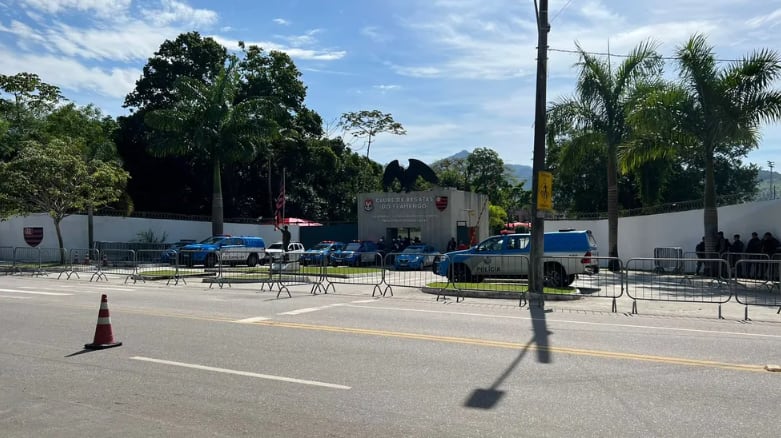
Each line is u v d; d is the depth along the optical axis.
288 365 8.10
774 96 21.17
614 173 28.92
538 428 5.65
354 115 72.44
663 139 23.41
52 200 31.61
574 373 7.69
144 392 6.88
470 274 19.97
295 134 50.72
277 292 18.12
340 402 6.46
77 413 6.17
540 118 16.39
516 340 9.87
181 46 48.41
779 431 5.59
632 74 28.06
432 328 11.04
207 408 6.30
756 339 10.09
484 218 42.88
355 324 11.49
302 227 46.97
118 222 38.88
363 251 34.50
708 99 22.09
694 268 26.16
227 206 50.19
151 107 47.66
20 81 43.88
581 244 18.95
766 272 17.53
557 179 46.41
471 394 6.75
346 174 57.66
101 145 38.28
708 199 22.98
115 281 22.91
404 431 5.59
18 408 6.34
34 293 17.38
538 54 16.48
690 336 10.34
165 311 13.28
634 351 9.02
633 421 5.85
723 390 6.94
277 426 5.75
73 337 10.12
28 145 33.03
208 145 36.84
